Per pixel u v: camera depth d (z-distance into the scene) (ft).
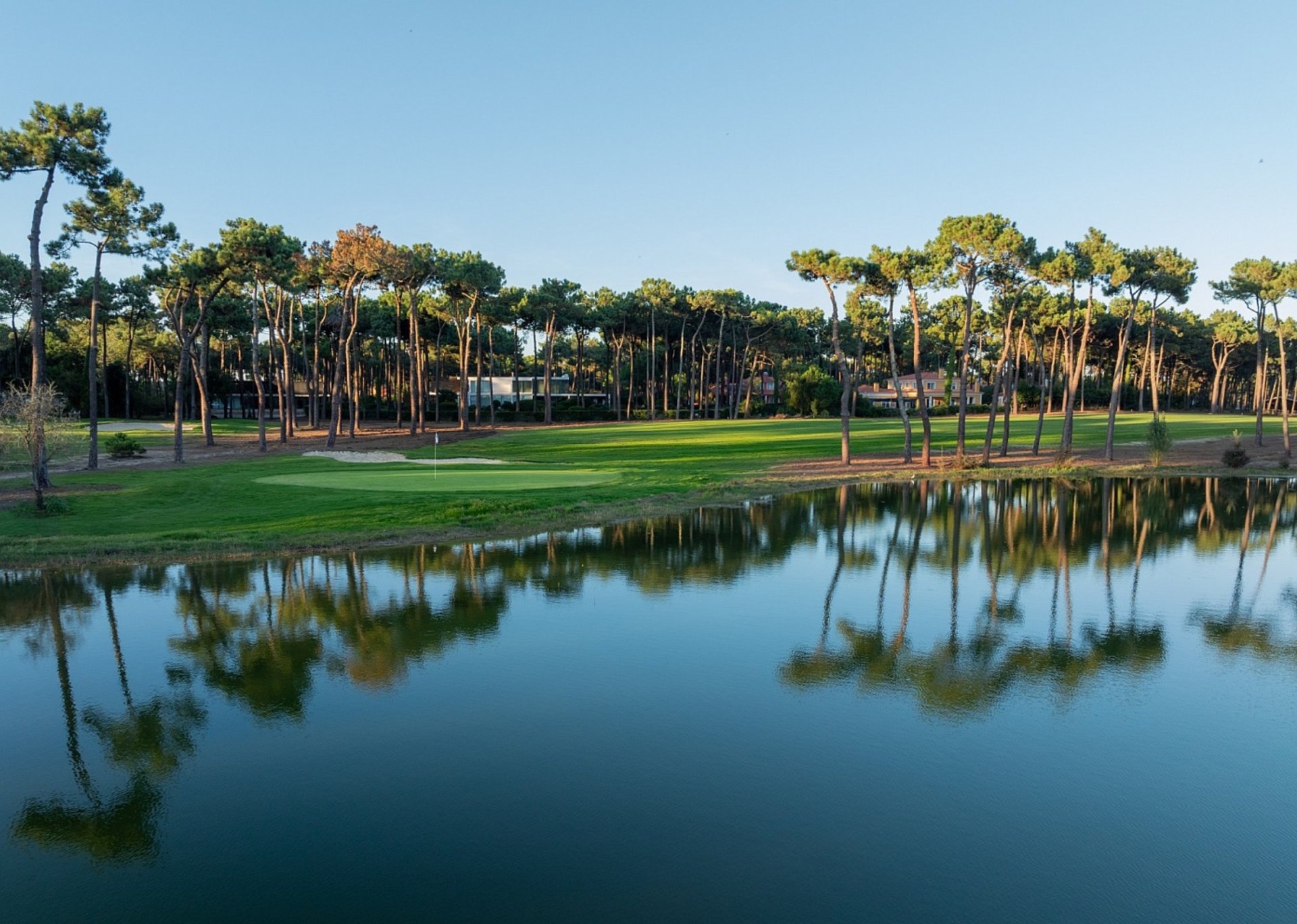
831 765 27.02
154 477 114.32
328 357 341.82
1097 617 45.21
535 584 52.24
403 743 28.60
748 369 401.70
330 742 28.73
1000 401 350.64
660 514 83.61
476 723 30.27
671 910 19.31
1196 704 32.50
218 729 29.89
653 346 330.75
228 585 51.42
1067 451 143.74
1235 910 19.48
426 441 196.75
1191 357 389.39
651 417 330.95
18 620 43.73
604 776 26.18
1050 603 48.32
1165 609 47.26
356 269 183.52
